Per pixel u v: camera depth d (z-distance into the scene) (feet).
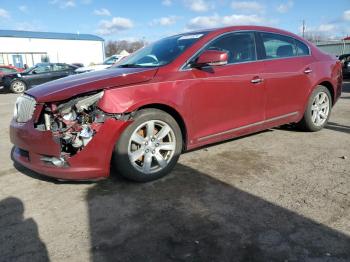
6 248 8.27
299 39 16.51
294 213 9.32
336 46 127.44
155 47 14.51
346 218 8.96
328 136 16.56
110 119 10.50
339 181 11.27
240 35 14.06
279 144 15.43
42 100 10.60
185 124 12.13
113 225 9.10
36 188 11.60
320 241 8.03
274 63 14.71
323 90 17.06
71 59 161.07
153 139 11.55
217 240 8.24
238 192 10.72
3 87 53.21
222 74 12.85
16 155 12.31
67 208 10.11
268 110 14.67
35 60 150.20
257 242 8.09
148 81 11.23
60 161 10.59
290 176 11.82
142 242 8.29
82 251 8.04
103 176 10.80
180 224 9.01
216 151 14.66
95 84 10.70
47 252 8.06
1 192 11.40
